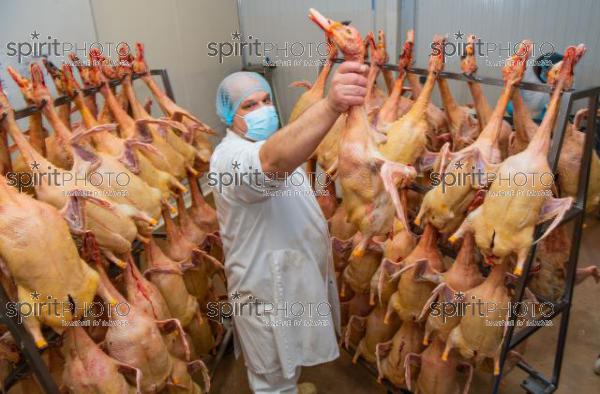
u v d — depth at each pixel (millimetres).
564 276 2137
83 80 2250
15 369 1728
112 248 1796
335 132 2268
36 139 1894
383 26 4410
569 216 1760
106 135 2080
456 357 2061
